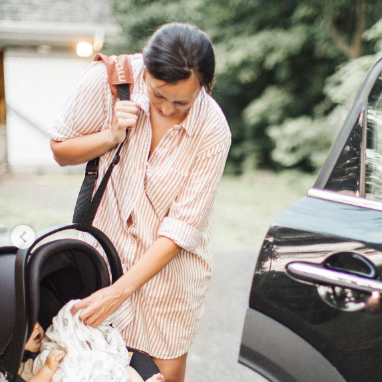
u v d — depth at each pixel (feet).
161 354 6.08
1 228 7.20
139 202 5.64
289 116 38.40
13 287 4.91
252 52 35.50
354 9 32.94
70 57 36.45
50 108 36.78
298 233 4.76
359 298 4.40
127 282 5.31
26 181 33.73
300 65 37.73
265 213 27.25
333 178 5.24
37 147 37.04
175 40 4.66
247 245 20.25
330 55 34.53
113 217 5.78
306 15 34.14
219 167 5.64
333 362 4.49
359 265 4.47
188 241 5.51
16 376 4.99
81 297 5.68
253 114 38.52
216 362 10.21
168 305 5.95
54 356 5.24
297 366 4.62
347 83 28.07
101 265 5.43
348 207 4.99
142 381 5.54
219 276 15.35
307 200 5.16
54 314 5.69
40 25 33.32
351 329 4.42
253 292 4.82
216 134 5.55
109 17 38.14
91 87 5.41
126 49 38.99
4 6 35.40
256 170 40.93
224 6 35.68
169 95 4.84
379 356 4.33
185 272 5.98
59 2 37.19
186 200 5.57
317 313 4.54
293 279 4.65
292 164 37.99
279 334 4.69
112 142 5.28
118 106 5.19
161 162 5.56
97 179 5.72
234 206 29.07
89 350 5.26
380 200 5.08
